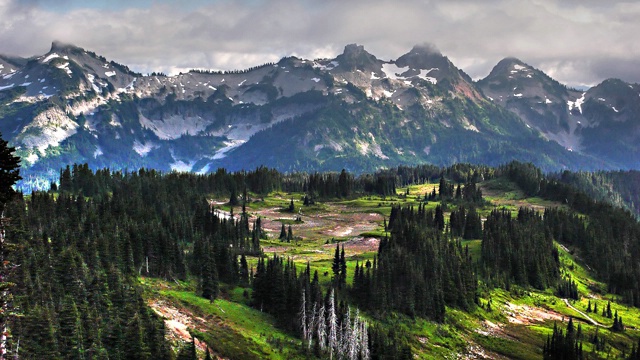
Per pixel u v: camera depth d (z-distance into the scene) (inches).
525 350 6776.6
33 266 4840.1
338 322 5585.6
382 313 6574.8
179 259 6574.8
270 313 5969.5
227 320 5447.8
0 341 2490.2
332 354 5221.5
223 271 6717.5
